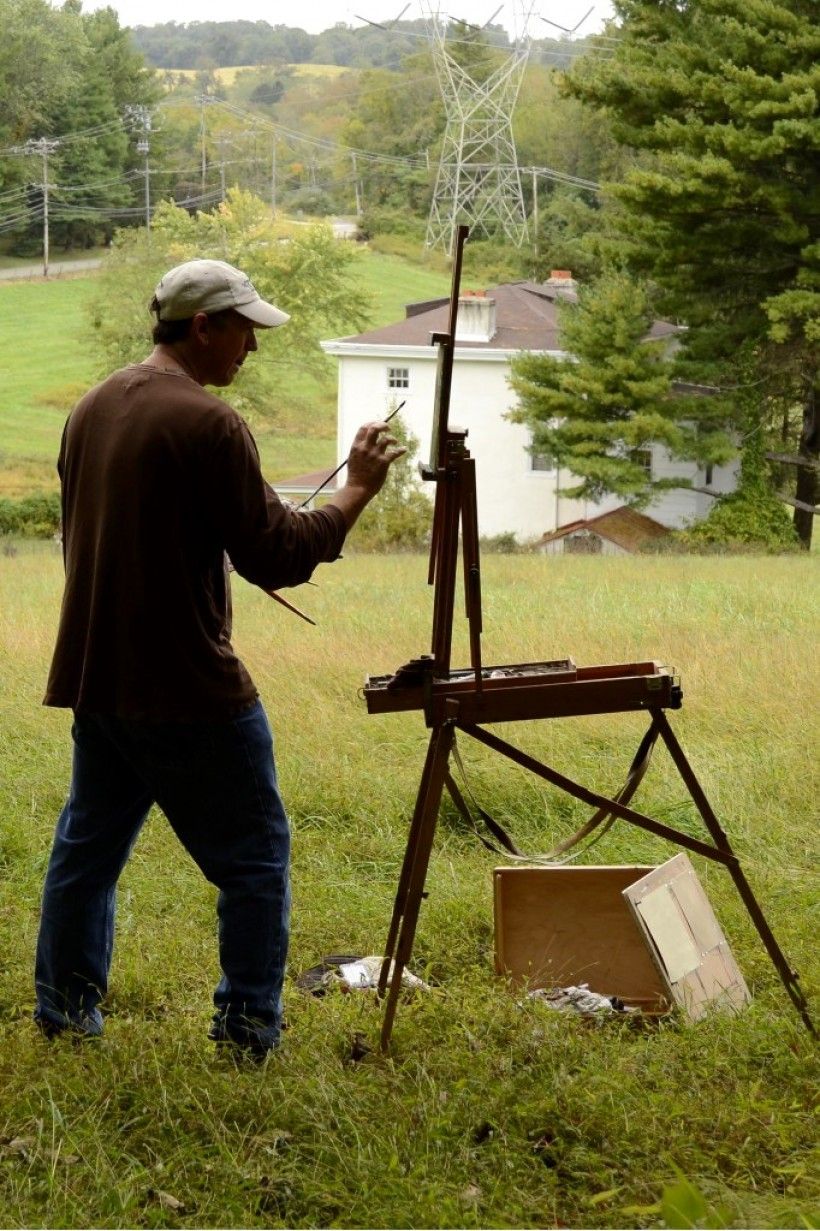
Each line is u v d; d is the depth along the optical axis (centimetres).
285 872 371
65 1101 336
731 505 3491
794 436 4097
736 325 3362
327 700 825
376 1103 337
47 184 9369
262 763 364
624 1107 333
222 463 346
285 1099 335
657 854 566
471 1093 341
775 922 484
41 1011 382
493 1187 304
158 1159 312
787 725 751
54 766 698
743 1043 377
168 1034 376
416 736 743
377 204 11038
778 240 3247
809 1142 326
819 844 576
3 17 9994
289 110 13925
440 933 484
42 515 3794
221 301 360
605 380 3325
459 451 367
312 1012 402
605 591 1433
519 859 421
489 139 8575
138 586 348
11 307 8150
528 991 429
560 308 3509
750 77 3092
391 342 3925
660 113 3297
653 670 400
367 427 372
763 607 1262
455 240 352
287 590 1497
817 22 3272
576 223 8012
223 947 369
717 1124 328
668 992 407
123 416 351
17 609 1265
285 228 5450
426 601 1355
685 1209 194
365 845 590
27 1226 288
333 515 362
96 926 381
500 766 680
